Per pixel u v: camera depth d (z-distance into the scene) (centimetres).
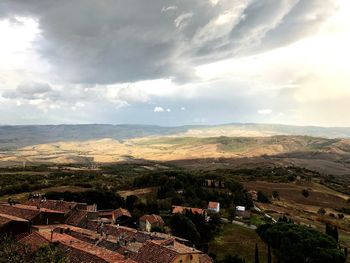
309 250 11512
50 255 6450
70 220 11794
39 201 13912
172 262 7544
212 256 12094
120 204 17938
